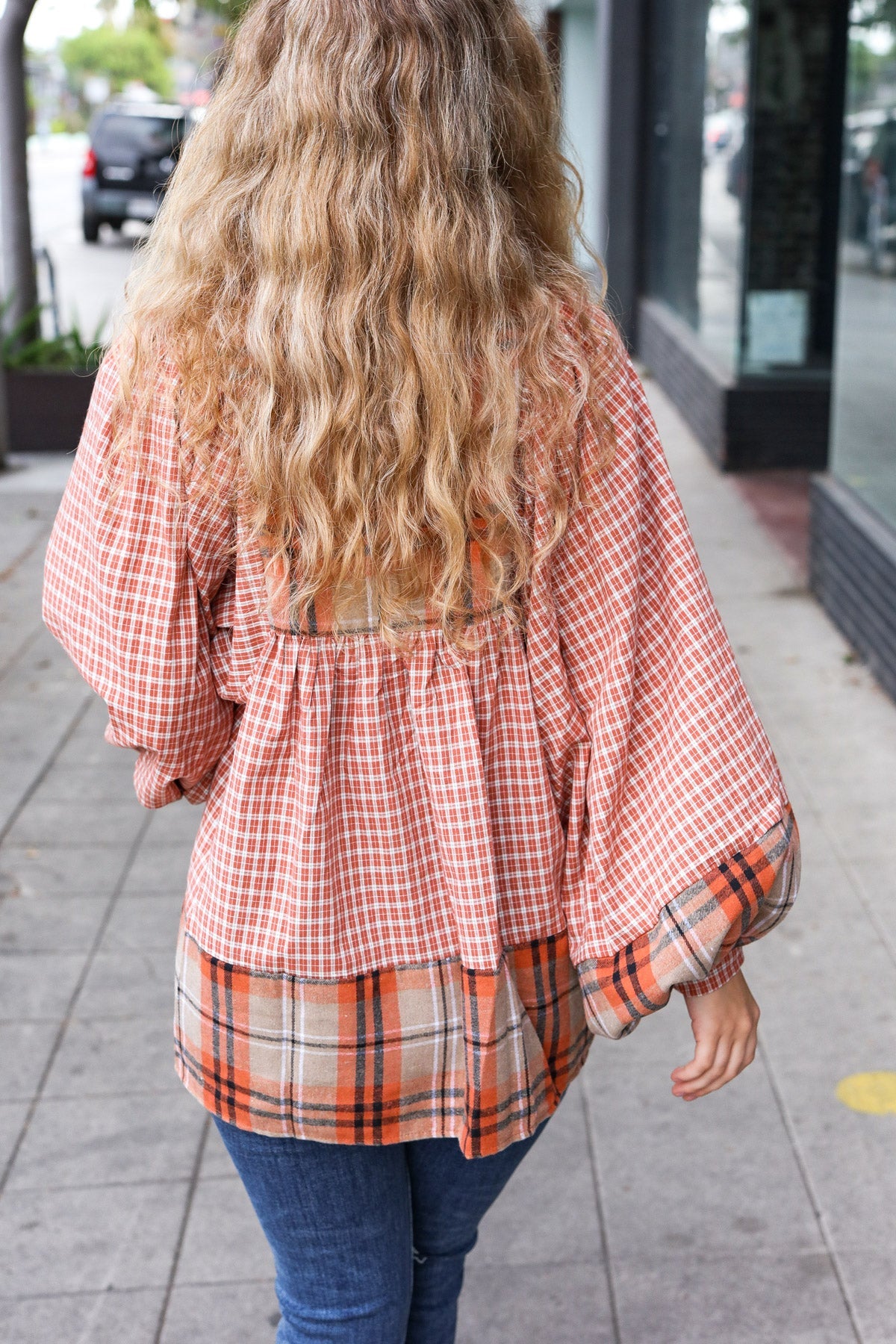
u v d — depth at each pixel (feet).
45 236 78.33
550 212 4.02
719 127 27.25
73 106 226.79
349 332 3.52
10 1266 7.20
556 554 4.00
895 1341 6.50
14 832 12.55
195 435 3.68
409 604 3.83
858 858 11.41
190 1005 4.20
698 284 30.04
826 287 24.27
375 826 3.96
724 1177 7.72
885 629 14.97
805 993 9.55
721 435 25.11
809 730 14.10
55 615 4.01
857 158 16.62
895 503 15.24
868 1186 7.59
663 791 4.05
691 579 4.09
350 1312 4.37
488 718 3.99
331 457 3.61
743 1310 6.73
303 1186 4.20
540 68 3.98
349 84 3.54
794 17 23.09
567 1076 4.38
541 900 4.15
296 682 3.86
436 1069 4.11
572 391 3.80
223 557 3.86
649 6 36.11
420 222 3.55
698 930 3.91
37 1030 9.38
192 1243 7.36
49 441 28.43
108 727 4.06
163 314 3.72
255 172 3.67
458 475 3.69
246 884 3.99
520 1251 7.22
